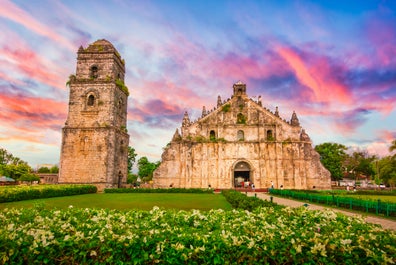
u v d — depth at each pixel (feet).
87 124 192.85
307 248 25.84
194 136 215.92
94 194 163.94
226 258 25.50
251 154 212.02
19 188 119.24
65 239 27.17
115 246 26.40
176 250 25.79
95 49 205.57
